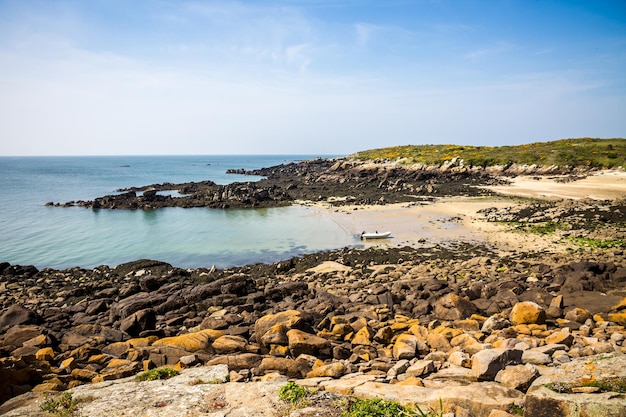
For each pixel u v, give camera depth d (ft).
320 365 37.45
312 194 230.48
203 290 68.59
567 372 23.54
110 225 156.66
